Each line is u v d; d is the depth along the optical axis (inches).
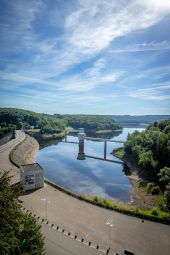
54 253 1563.7
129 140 6432.1
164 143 4443.9
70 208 2292.1
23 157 5605.3
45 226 1925.4
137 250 1626.5
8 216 1008.2
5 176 1156.5
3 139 7116.1
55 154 6889.8
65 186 3828.7
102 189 3722.9
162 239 1763.0
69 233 1797.5
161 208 2559.1
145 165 4436.5
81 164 5561.0
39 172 2861.7
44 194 2664.9
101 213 2182.6
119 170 5044.3
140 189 3710.6
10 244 935.0
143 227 1934.1
